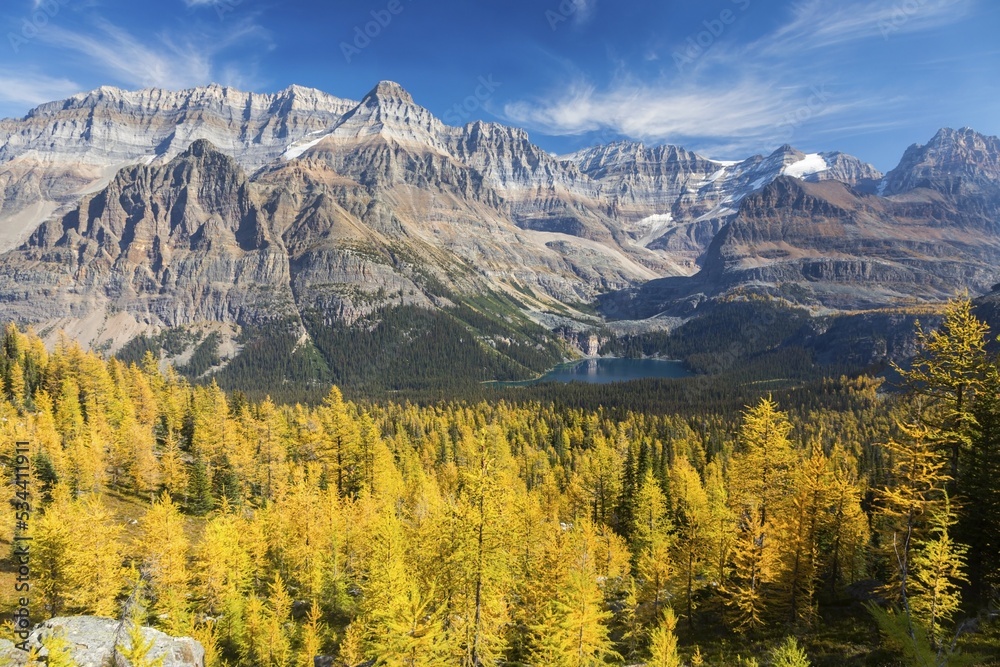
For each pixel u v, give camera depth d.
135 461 83.31
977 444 33.75
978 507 33.53
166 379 143.12
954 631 28.61
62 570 44.41
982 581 33.28
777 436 40.44
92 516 49.50
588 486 76.44
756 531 39.84
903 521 34.38
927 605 29.36
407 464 109.00
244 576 54.69
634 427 163.00
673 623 31.58
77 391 104.94
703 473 105.44
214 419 98.69
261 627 44.75
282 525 61.69
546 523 51.53
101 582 45.69
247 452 90.50
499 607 33.81
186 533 72.31
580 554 44.12
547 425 165.12
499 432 136.62
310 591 53.97
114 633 32.97
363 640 38.88
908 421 38.34
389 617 26.41
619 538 55.78
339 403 111.88
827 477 39.62
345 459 80.38
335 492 69.38
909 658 13.18
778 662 27.84
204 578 50.94
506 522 29.41
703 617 45.16
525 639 38.34
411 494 80.62
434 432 146.38
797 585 39.28
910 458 33.53
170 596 45.78
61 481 70.00
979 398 34.44
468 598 29.78
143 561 50.09
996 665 23.58
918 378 36.56
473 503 28.98
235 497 82.25
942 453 34.88
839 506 41.03
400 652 25.38
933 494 35.00
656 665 30.33
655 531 55.19
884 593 37.72
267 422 89.88
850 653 32.53
